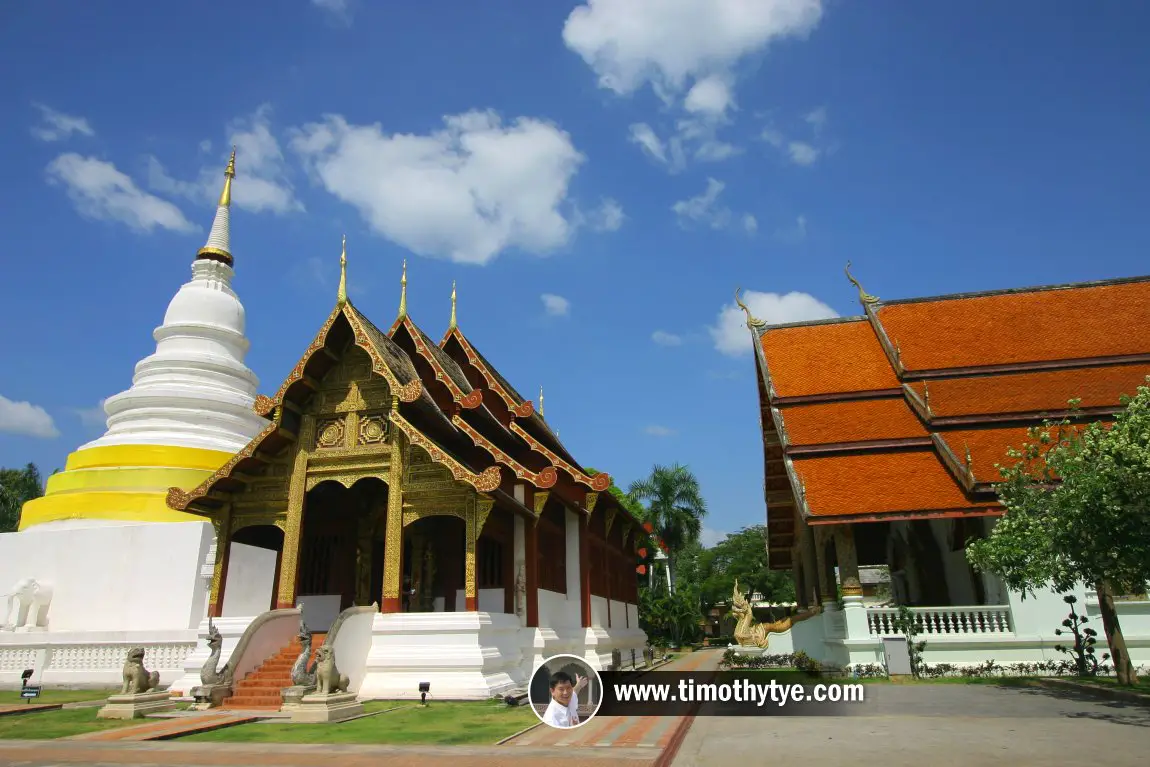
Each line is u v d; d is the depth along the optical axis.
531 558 19.17
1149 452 11.25
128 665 14.12
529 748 9.66
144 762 9.22
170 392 26.45
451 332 24.83
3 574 23.23
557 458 22.64
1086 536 12.53
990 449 20.08
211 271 31.03
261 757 9.41
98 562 22.39
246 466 18.28
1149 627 18.28
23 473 51.19
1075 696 14.02
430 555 20.41
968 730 10.28
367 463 17.89
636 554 34.75
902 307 26.11
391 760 9.02
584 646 21.78
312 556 21.20
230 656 15.67
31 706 15.20
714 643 52.47
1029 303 25.08
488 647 16.55
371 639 16.30
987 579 19.97
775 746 9.49
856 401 23.30
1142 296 24.28
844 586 19.00
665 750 9.33
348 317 18.19
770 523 34.19
